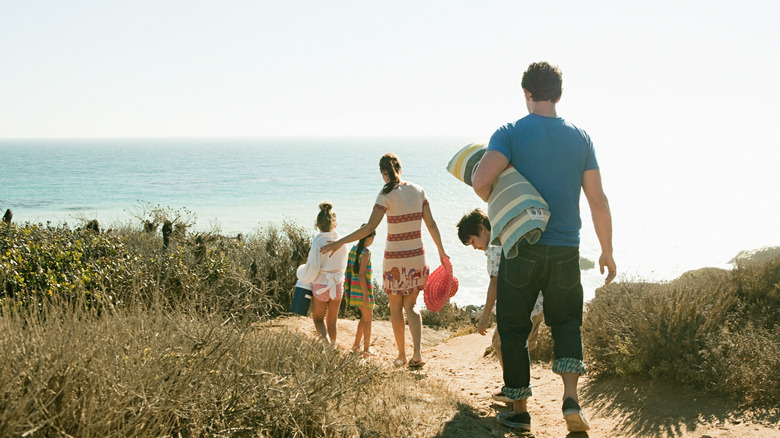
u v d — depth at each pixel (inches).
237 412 118.6
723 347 177.0
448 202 2260.1
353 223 1601.9
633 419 161.2
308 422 128.5
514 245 138.3
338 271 258.2
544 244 140.4
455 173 159.0
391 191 233.1
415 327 241.1
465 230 188.7
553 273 141.6
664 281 286.5
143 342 129.7
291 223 458.6
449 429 146.6
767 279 241.9
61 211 2010.3
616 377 196.2
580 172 145.3
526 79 149.6
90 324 129.2
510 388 150.6
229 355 130.1
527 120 145.6
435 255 1121.4
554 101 148.3
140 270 247.4
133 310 154.3
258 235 438.6
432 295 242.1
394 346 332.2
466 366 270.7
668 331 185.2
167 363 120.4
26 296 204.4
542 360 249.6
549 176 141.6
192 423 110.9
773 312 216.5
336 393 135.8
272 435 121.0
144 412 103.5
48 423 95.2
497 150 141.7
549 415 170.7
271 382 126.7
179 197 2645.2
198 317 155.9
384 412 147.2
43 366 101.0
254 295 193.5
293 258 379.6
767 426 141.4
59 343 111.2
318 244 253.3
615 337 198.8
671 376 179.6
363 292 257.4
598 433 154.9
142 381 110.0
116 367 111.9
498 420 157.3
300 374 141.1
